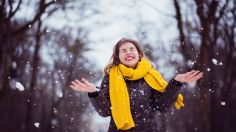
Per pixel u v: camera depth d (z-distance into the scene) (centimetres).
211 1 1970
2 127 2052
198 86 1958
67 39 2761
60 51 2758
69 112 2677
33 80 2402
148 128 413
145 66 427
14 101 2558
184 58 2016
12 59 2300
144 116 414
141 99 416
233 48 2280
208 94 2003
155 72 432
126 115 405
